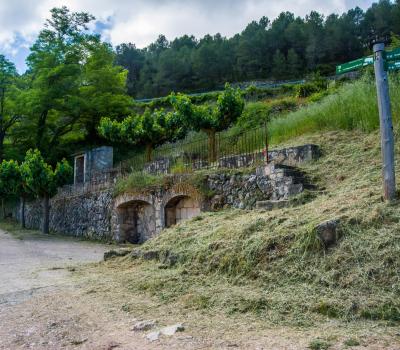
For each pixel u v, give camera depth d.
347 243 4.30
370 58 5.39
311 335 3.21
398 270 3.76
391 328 3.22
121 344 3.38
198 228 6.82
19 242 14.45
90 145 29.58
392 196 4.86
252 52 56.88
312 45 54.06
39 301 5.07
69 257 9.97
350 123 10.44
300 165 9.12
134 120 16.19
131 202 13.29
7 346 3.52
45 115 27.91
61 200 19.53
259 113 18.78
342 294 3.77
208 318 3.87
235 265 5.00
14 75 28.48
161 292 4.94
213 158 12.86
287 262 4.57
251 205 8.88
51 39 28.12
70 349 3.38
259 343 3.13
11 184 20.92
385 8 57.69
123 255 7.71
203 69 54.84
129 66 66.50
